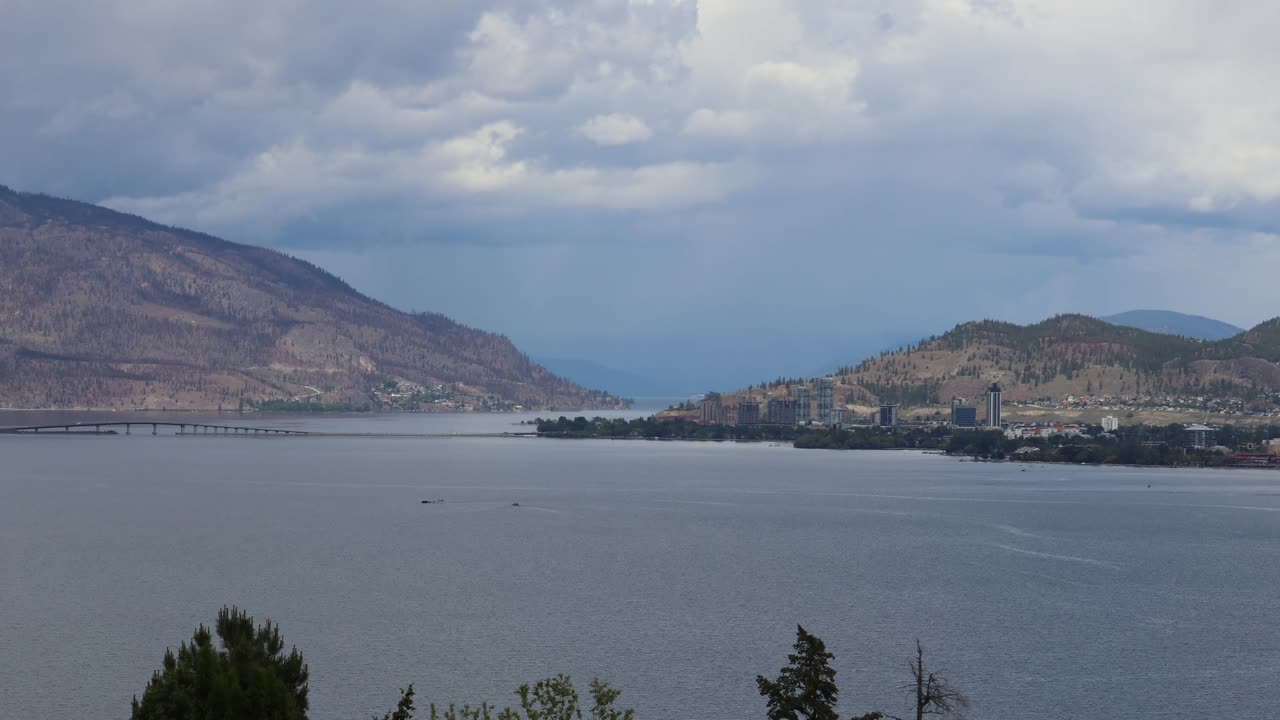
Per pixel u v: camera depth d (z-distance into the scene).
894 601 183.88
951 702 128.25
